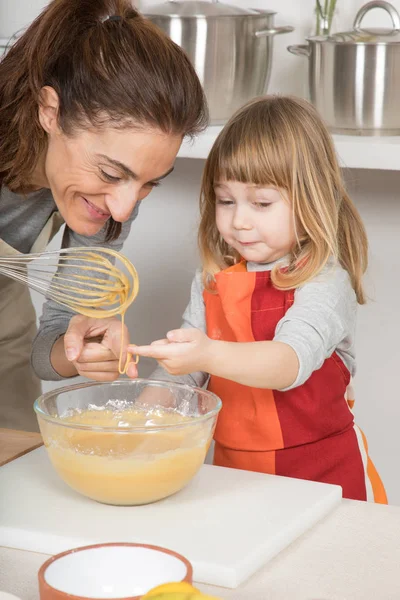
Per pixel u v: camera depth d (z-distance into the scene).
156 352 1.25
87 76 1.22
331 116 1.96
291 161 1.55
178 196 2.49
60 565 0.81
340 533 1.07
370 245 2.33
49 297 1.44
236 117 1.64
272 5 2.28
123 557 0.83
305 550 1.02
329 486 1.18
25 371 2.14
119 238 1.68
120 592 0.81
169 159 1.29
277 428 1.60
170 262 2.55
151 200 2.52
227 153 1.58
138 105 1.21
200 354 1.27
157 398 1.29
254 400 1.61
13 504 1.11
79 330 1.39
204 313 1.74
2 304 2.07
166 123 1.23
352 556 1.00
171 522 1.06
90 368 1.39
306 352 1.41
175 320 2.58
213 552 0.98
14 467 1.24
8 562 0.99
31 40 1.35
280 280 1.58
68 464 1.09
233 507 1.11
